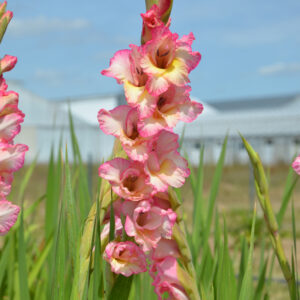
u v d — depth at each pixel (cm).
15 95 99
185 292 98
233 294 139
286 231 728
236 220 782
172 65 93
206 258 148
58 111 2203
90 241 103
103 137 1959
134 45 94
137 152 93
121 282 102
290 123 2070
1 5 103
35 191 823
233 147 2123
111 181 94
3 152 97
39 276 188
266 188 103
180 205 96
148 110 92
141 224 97
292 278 104
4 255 154
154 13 96
